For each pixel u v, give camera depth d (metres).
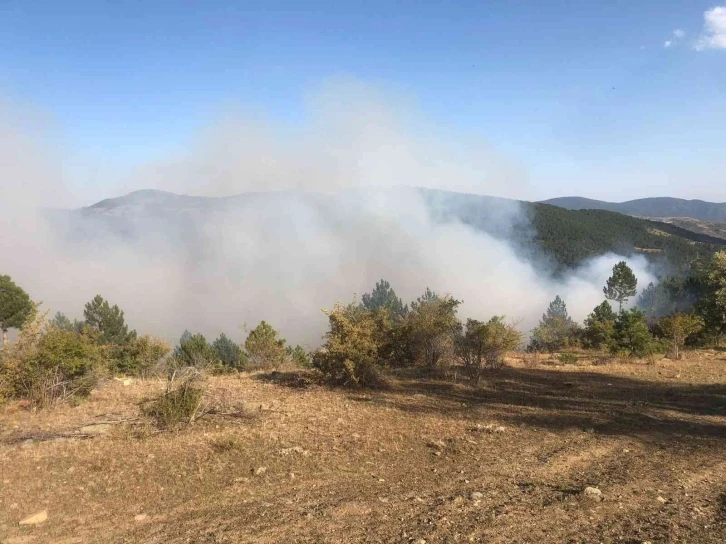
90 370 13.85
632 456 9.38
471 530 6.09
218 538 5.85
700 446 10.05
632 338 23.80
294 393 14.91
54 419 11.30
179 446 9.47
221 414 11.73
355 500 7.04
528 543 5.80
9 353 12.77
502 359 18.95
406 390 15.30
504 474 8.26
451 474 8.22
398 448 9.60
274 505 6.86
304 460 8.80
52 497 7.12
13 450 9.04
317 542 5.76
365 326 16.70
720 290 24.72
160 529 6.14
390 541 5.79
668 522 6.43
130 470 8.20
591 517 6.54
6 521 6.37
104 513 6.63
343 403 13.48
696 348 27.69
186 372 12.99
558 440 10.32
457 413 12.46
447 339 18.48
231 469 8.34
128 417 11.20
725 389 15.99
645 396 14.98
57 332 13.39
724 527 6.30
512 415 12.41
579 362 22.61
